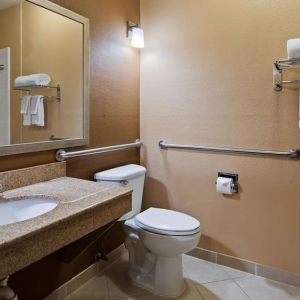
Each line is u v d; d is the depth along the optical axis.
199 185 2.16
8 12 1.37
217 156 2.07
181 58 2.15
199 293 1.81
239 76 1.94
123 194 1.37
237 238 2.05
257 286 1.88
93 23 1.84
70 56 1.69
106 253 2.10
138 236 1.84
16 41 1.41
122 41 2.12
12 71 1.40
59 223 1.03
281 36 1.79
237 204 2.03
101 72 1.93
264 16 1.83
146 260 1.88
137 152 2.38
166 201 2.32
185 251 1.71
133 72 2.26
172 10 2.16
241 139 1.97
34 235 0.94
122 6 2.09
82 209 1.14
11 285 1.44
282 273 1.91
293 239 1.86
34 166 1.52
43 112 1.56
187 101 2.15
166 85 2.23
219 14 1.98
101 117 1.96
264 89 1.86
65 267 1.75
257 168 1.93
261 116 1.89
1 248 0.84
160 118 2.28
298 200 1.82
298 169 1.81
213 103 2.05
